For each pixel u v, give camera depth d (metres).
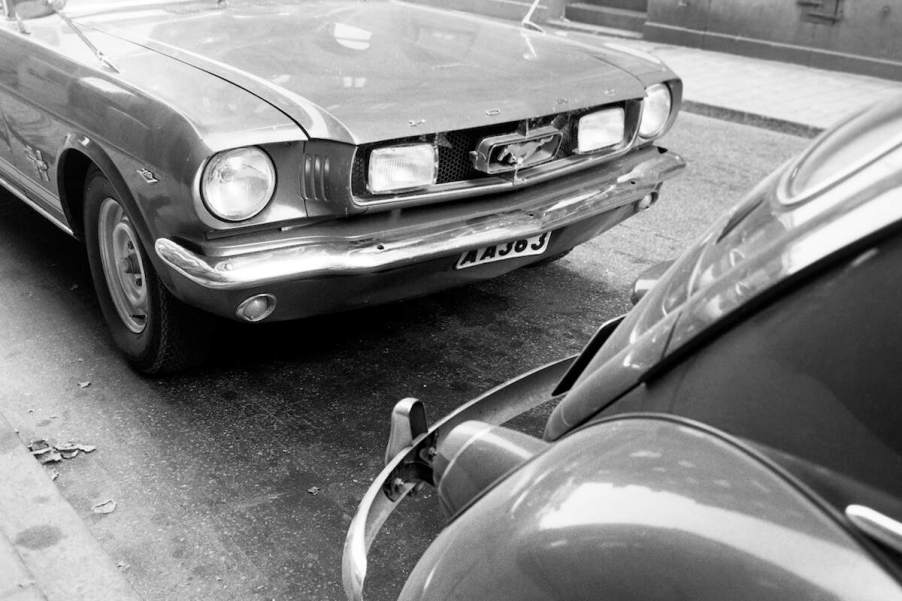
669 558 1.19
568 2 12.62
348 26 4.00
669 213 5.73
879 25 9.44
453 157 3.30
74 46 3.63
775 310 1.21
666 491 1.23
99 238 3.64
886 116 1.31
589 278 4.67
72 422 3.36
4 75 3.89
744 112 8.23
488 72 3.57
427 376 3.69
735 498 1.18
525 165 3.43
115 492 2.99
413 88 3.29
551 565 1.30
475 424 1.79
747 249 1.31
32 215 5.26
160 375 3.64
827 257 1.16
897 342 1.10
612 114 3.73
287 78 3.24
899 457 1.09
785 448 1.17
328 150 2.94
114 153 3.19
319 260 2.95
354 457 3.18
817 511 1.12
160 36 3.71
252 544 2.76
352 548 1.90
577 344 3.97
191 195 2.82
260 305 2.99
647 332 1.42
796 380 1.18
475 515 1.50
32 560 2.63
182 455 3.18
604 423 1.41
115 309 3.71
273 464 3.13
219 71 3.25
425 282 3.30
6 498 2.88
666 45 11.26
